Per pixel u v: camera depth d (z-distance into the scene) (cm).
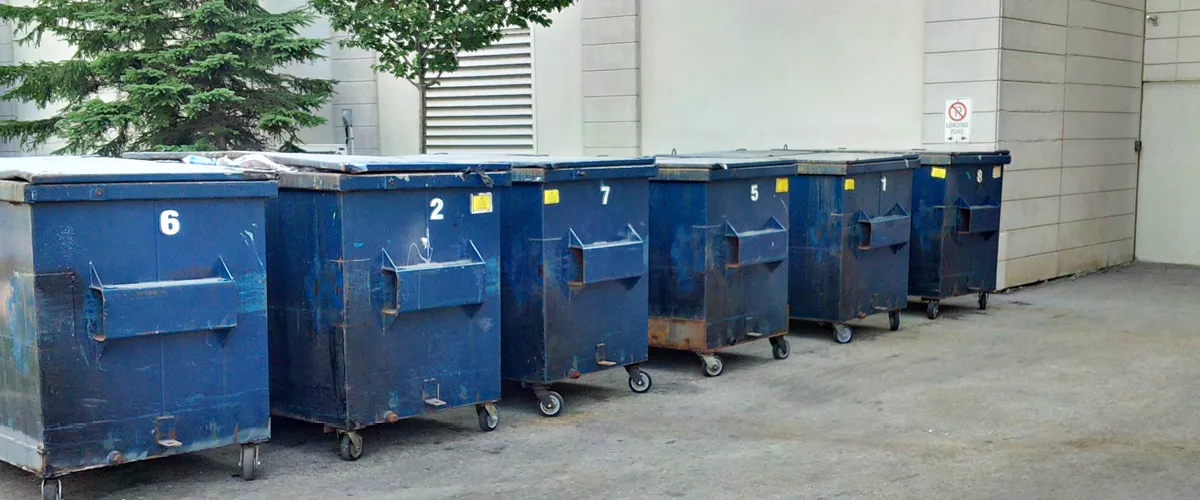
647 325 798
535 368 731
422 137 1196
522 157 761
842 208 956
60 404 527
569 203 733
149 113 1334
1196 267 1487
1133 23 1482
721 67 1420
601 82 1484
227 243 573
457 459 636
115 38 1346
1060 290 1296
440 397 664
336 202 612
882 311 1011
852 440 668
